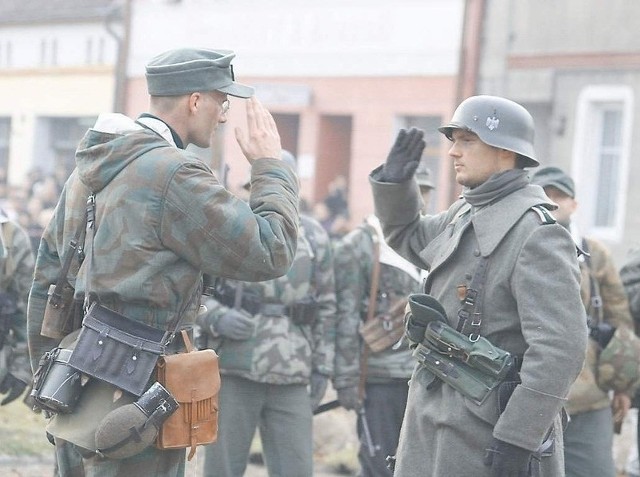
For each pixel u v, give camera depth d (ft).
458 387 19.81
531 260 19.51
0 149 142.72
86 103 132.67
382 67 107.34
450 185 100.53
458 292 20.03
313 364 29.63
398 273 29.84
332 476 37.91
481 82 100.27
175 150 18.86
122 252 18.61
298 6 113.19
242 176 96.89
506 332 19.79
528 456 19.25
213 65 19.57
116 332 18.75
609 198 92.48
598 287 29.04
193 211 18.53
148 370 18.70
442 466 19.80
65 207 19.75
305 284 29.27
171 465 19.19
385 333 29.71
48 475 34.19
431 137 104.99
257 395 28.86
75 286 19.36
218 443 28.60
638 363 28.17
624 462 41.29
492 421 19.56
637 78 90.94
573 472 28.17
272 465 29.07
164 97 19.53
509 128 20.51
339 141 112.37
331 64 111.04
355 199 109.19
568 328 19.19
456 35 102.32
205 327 28.55
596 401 28.19
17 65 139.85
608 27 92.63
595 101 93.30
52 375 18.81
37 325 20.24
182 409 18.86
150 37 123.44
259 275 18.90
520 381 19.61
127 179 18.71
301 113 112.37
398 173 21.95
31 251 30.17
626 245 90.27
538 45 96.53
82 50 132.98
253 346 28.55
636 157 90.38
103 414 18.70
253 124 19.85
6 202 109.19
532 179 29.68
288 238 19.20
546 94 95.86
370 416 29.94
